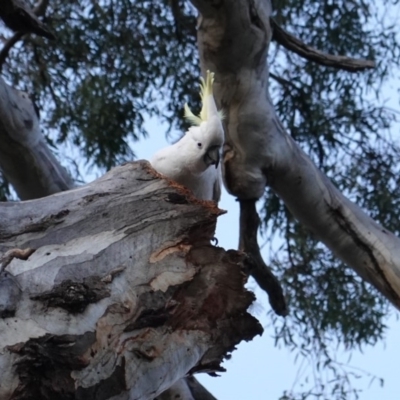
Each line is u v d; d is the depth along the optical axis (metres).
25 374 3.26
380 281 7.48
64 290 3.49
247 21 7.05
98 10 10.12
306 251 9.99
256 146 7.25
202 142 5.43
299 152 7.51
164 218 3.89
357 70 7.77
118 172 4.11
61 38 10.10
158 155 5.55
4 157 7.66
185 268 3.81
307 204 7.53
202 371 3.93
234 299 3.85
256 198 7.36
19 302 3.43
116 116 10.04
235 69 7.21
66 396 3.31
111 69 10.31
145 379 3.57
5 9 5.95
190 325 3.77
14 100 7.40
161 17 10.26
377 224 7.63
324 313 9.98
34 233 3.74
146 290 3.69
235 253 3.90
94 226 3.82
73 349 3.38
